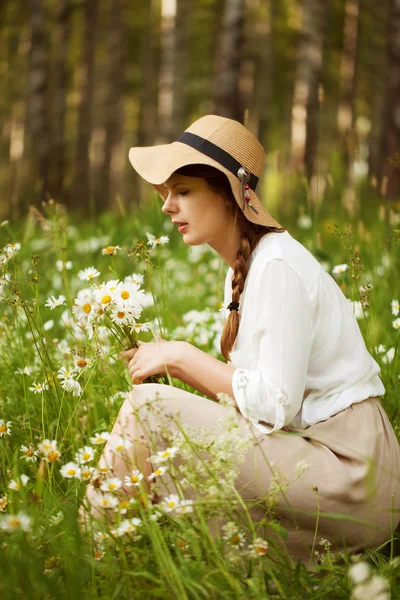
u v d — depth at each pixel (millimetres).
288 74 21750
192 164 2234
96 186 19859
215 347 3566
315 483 2041
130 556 1883
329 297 2189
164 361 2215
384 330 3527
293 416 2102
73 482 2283
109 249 2512
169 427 2076
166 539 1993
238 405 2088
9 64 24078
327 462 2064
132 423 2086
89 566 1827
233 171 2236
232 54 11781
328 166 7094
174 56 16000
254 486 2055
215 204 2283
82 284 4879
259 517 2068
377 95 19859
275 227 2277
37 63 15039
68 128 22328
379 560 2043
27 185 14914
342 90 19016
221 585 1758
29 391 2943
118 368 2830
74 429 2531
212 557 1787
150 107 23297
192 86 21656
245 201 2229
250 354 2189
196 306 4852
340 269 3020
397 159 3080
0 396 2986
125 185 20328
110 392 2654
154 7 23312
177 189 2297
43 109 15055
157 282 5660
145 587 1816
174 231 7367
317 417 2152
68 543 1788
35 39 15055
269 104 21203
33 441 2482
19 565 1682
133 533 1869
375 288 4113
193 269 6199
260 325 2131
